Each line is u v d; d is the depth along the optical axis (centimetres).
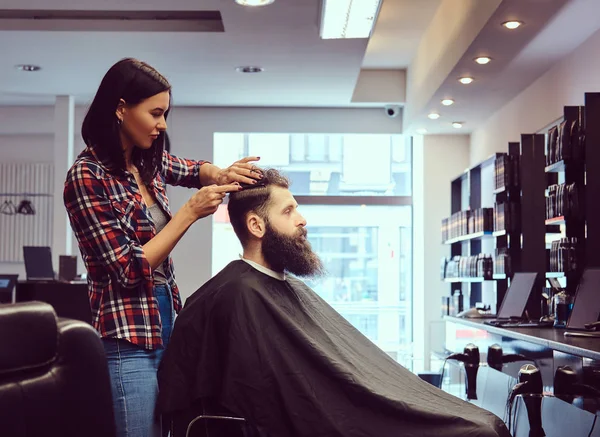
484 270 638
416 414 174
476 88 649
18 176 908
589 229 434
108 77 187
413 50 766
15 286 596
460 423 171
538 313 520
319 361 183
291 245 199
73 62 682
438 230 864
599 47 495
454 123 802
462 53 547
